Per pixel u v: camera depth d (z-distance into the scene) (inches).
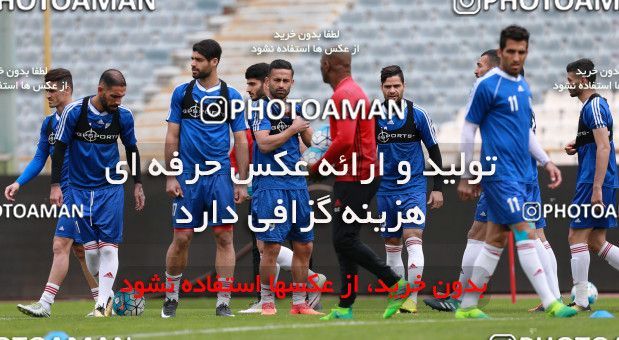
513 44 973.2
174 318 1128.2
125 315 1242.6
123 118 1210.0
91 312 1272.1
